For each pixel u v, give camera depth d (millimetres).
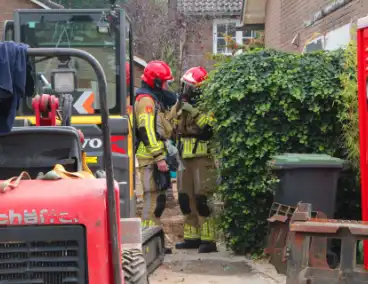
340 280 5199
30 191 3760
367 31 6043
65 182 3922
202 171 8438
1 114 3719
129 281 4543
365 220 6141
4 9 14172
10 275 3652
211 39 25062
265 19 17891
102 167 7172
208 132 8383
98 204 3668
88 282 3650
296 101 7605
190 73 8438
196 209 8648
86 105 7316
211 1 25047
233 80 7734
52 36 7664
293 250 5492
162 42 22453
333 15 11016
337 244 7070
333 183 6859
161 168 7941
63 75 3725
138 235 4953
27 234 3635
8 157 4555
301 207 5914
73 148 4613
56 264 3660
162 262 7387
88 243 3650
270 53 7852
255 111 7648
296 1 13828
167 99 8320
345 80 7410
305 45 12250
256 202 7961
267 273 7203
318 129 7672
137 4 22609
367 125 6113
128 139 7230
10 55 3580
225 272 7328
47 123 5137
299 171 6832
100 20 7449
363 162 6156
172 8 23422
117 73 7434
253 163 7746
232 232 8141
